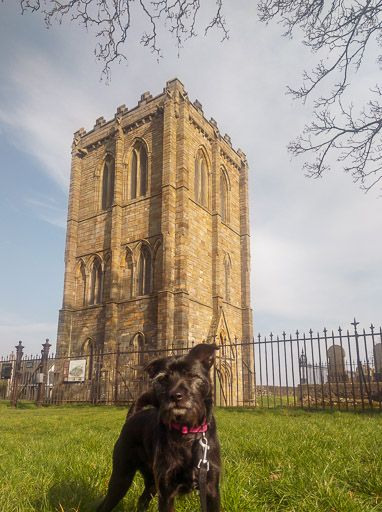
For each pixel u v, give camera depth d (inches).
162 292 1139.9
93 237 1418.6
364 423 423.8
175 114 1312.7
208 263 1366.9
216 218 1427.2
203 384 132.5
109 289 1307.8
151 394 145.8
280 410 641.0
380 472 186.5
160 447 127.8
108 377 1111.6
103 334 1282.0
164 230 1202.6
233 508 155.8
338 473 194.1
